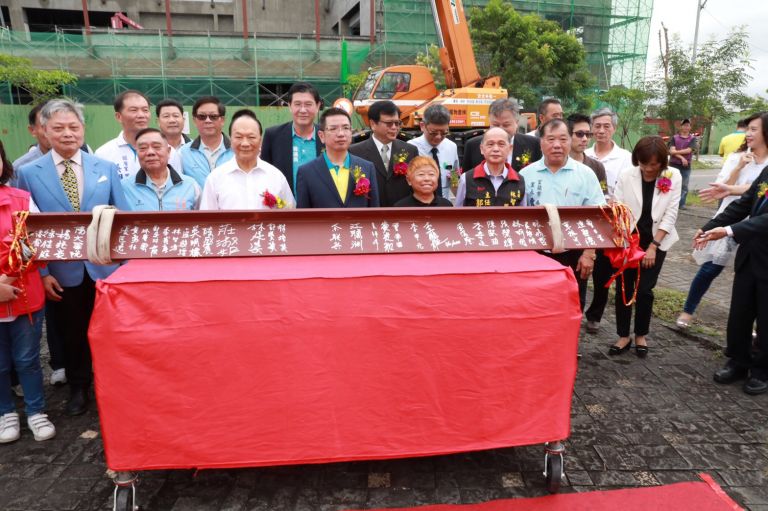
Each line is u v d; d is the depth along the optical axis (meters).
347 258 2.14
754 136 3.57
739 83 12.77
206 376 1.95
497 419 2.11
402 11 18.55
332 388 2.00
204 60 18.47
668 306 4.55
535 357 2.09
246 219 2.16
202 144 3.86
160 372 1.92
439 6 10.73
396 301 2.00
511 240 2.25
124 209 2.97
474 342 2.05
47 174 2.77
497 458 2.50
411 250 2.18
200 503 2.21
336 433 2.03
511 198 3.17
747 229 2.92
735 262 3.17
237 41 19.02
